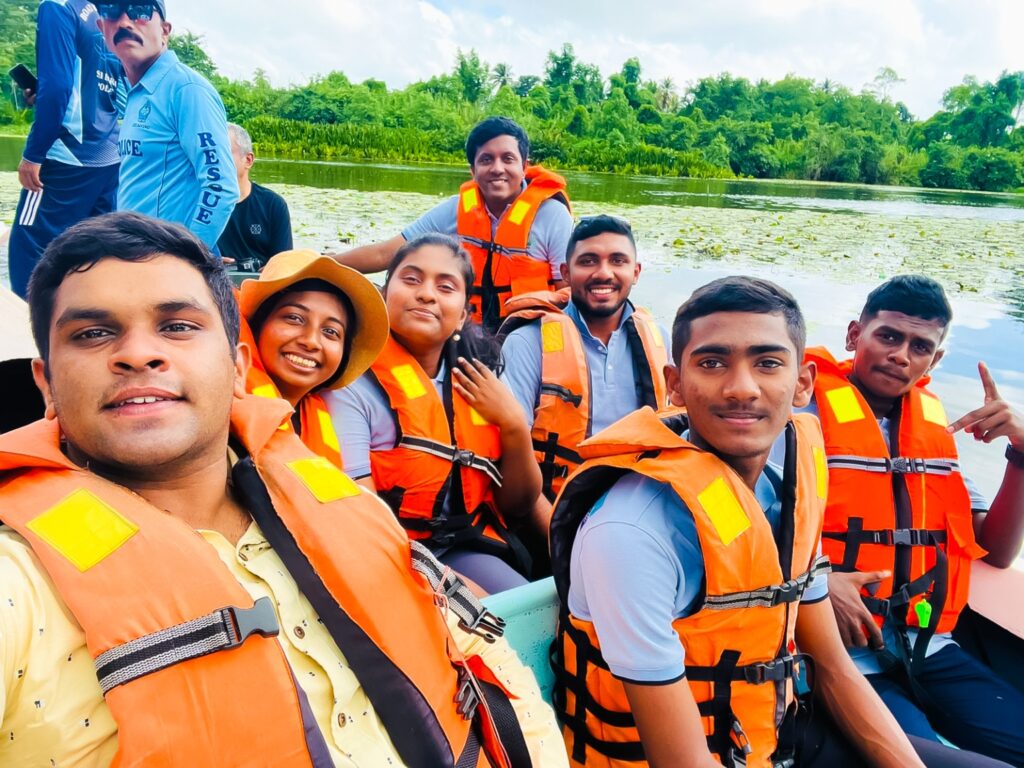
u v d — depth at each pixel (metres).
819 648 1.01
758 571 0.87
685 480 0.86
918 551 1.27
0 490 0.61
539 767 0.79
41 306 0.61
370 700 0.68
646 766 0.91
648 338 1.74
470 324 1.46
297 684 0.61
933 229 8.84
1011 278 5.59
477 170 2.29
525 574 1.37
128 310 0.60
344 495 0.77
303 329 1.10
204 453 0.67
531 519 1.47
